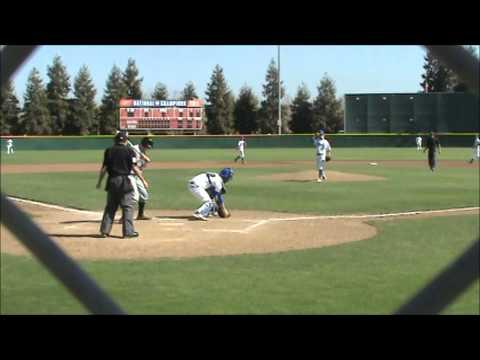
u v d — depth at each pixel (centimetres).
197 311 608
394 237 1105
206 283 742
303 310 612
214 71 9156
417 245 1020
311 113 9175
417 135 6488
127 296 675
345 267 842
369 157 4697
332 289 711
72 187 2164
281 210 1523
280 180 2505
